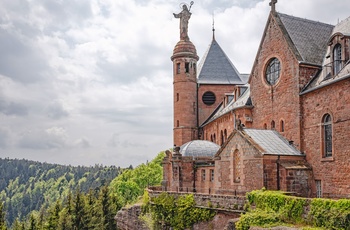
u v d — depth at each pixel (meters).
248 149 34.03
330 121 32.25
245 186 34.09
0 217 74.94
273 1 39.94
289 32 38.44
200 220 34.31
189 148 48.84
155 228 40.22
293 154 33.88
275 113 38.88
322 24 41.38
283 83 37.84
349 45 32.19
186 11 66.06
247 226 26.97
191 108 64.50
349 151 29.75
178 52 65.06
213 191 43.59
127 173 97.25
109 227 73.31
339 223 22.61
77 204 68.69
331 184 31.50
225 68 68.81
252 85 43.22
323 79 33.91
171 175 47.94
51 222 73.75
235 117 45.31
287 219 26.22
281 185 32.56
